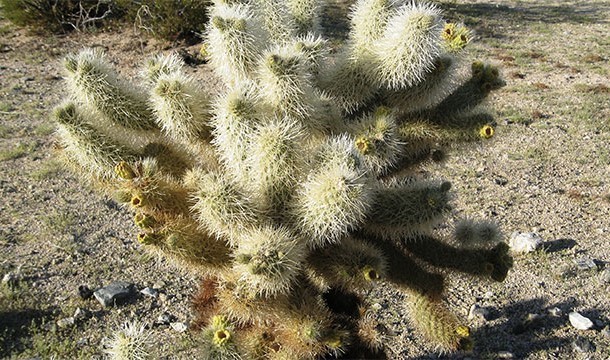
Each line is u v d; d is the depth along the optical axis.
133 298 1.29
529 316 1.22
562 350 1.14
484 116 0.76
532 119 2.48
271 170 0.63
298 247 0.63
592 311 1.25
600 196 1.80
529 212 1.69
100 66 0.70
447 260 0.78
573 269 1.40
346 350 0.77
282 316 0.68
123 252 1.47
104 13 3.73
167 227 0.65
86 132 0.68
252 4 0.81
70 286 1.33
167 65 0.76
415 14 0.68
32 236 1.53
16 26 3.75
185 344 1.14
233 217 0.62
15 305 1.24
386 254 0.76
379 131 0.67
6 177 1.88
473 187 1.86
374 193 0.69
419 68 0.69
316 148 0.66
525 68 3.24
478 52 3.50
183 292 1.32
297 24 0.88
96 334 1.18
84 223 1.61
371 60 0.73
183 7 3.38
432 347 1.17
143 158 0.71
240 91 0.65
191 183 0.67
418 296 0.80
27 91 2.75
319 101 0.70
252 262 0.59
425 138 0.78
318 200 0.60
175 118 0.68
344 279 0.69
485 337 1.19
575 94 2.81
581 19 4.54
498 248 0.79
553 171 2.00
